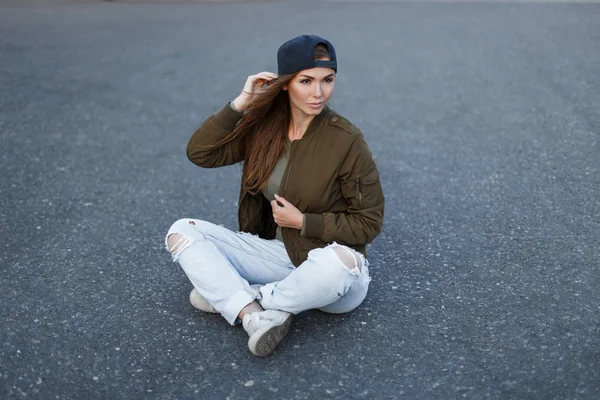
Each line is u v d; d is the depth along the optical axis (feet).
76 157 16.79
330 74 8.95
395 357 9.33
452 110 19.13
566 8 30.04
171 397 8.73
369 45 25.30
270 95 9.05
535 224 13.03
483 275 11.35
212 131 9.78
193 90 21.16
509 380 8.82
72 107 19.84
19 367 9.36
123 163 16.55
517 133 17.37
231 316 9.57
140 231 13.37
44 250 12.59
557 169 15.33
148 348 9.70
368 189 9.43
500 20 28.27
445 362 9.21
